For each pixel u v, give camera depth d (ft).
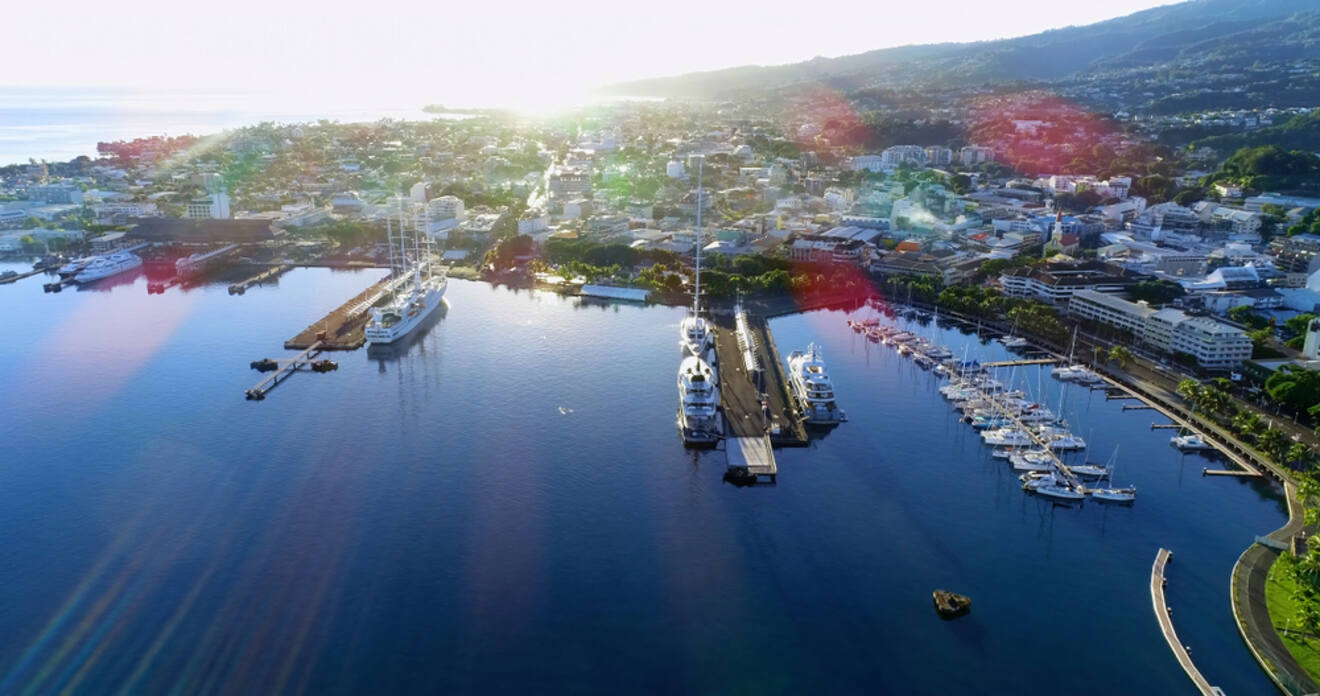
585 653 633.20
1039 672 622.54
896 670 622.95
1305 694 585.63
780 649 642.22
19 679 599.57
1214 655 640.99
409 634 649.20
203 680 600.39
